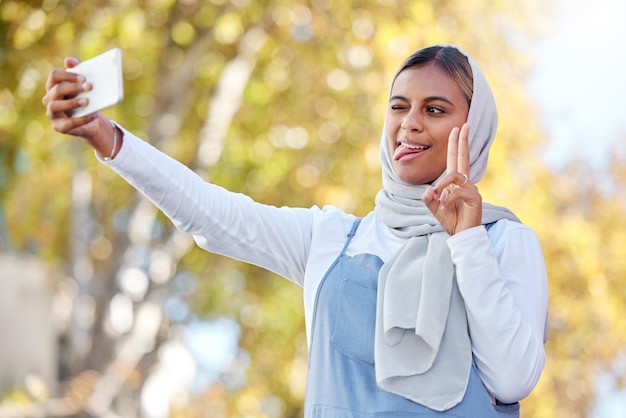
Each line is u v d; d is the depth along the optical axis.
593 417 17.64
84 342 15.42
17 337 12.72
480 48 14.81
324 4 14.24
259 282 17.97
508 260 2.91
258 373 18.16
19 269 12.92
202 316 18.11
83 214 15.95
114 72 2.72
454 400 2.74
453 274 2.86
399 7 14.04
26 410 12.12
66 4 13.52
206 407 16.36
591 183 17.52
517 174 15.68
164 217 16.30
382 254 3.00
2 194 16.56
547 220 16.11
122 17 14.24
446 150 3.04
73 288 15.78
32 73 14.21
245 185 16.89
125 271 15.52
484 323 2.75
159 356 15.48
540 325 2.89
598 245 17.09
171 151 15.29
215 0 14.54
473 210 2.81
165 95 15.30
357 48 14.48
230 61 15.12
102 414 13.91
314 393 2.88
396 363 2.79
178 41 14.98
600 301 16.81
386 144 3.15
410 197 3.04
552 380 17.22
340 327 2.89
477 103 3.07
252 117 16.44
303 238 3.16
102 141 2.88
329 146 15.48
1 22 13.26
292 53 15.16
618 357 17.42
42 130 15.62
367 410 2.79
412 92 3.05
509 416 2.85
